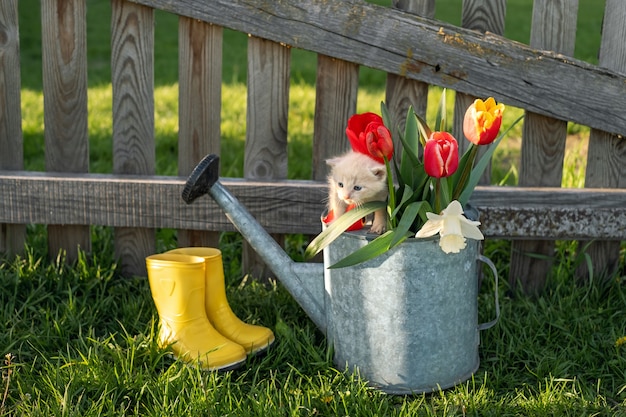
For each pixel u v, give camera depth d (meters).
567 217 2.88
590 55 5.49
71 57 2.88
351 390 2.54
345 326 2.60
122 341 2.70
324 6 2.80
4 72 2.89
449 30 2.81
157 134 3.87
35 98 4.45
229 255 3.09
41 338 2.70
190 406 2.48
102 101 4.41
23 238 2.99
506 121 4.09
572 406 2.53
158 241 3.12
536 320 2.79
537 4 2.83
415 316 2.55
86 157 2.94
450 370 2.60
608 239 2.90
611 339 2.73
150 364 2.62
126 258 2.99
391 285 2.54
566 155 3.68
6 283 2.87
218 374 2.62
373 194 2.51
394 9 2.80
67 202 2.90
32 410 2.48
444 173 2.44
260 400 2.50
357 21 2.80
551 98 2.85
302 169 3.54
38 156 3.68
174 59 5.71
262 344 2.70
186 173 2.93
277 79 2.88
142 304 2.82
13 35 2.88
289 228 2.92
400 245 2.51
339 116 2.89
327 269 2.62
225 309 2.72
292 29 2.81
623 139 2.91
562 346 2.74
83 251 2.96
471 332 2.63
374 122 2.50
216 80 2.88
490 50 2.82
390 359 2.57
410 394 2.59
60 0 2.84
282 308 2.84
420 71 2.83
